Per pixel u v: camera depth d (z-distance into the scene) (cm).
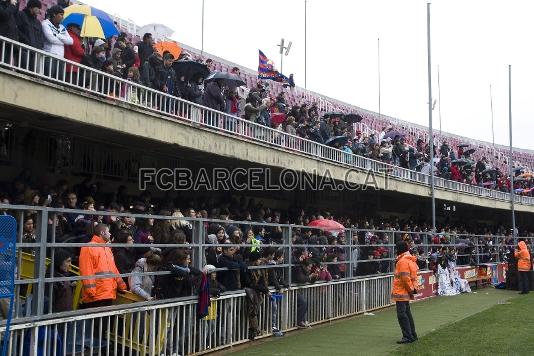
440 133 3612
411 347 925
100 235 735
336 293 1287
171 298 818
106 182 1309
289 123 1636
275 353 882
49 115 906
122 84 1077
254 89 1614
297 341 993
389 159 2230
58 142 1191
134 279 782
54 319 632
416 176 2233
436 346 930
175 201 1336
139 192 1393
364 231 1486
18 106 845
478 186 2861
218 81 1346
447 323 1223
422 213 2747
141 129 1072
